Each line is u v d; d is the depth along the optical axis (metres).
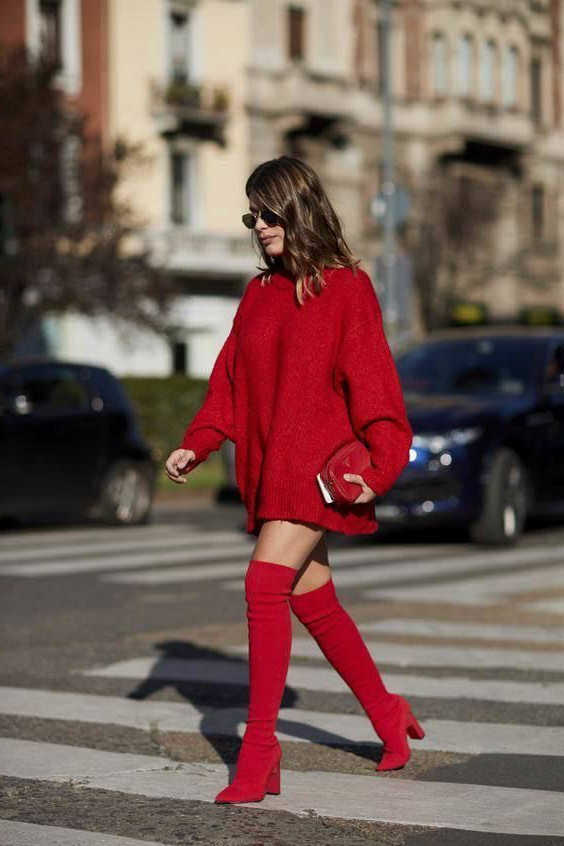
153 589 14.58
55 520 23.83
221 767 7.41
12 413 20.75
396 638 11.51
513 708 8.93
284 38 60.56
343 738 8.05
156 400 35.81
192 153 57.69
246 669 10.30
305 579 6.94
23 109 38.91
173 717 8.68
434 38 66.56
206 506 27.70
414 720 7.41
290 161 6.70
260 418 6.74
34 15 52.22
